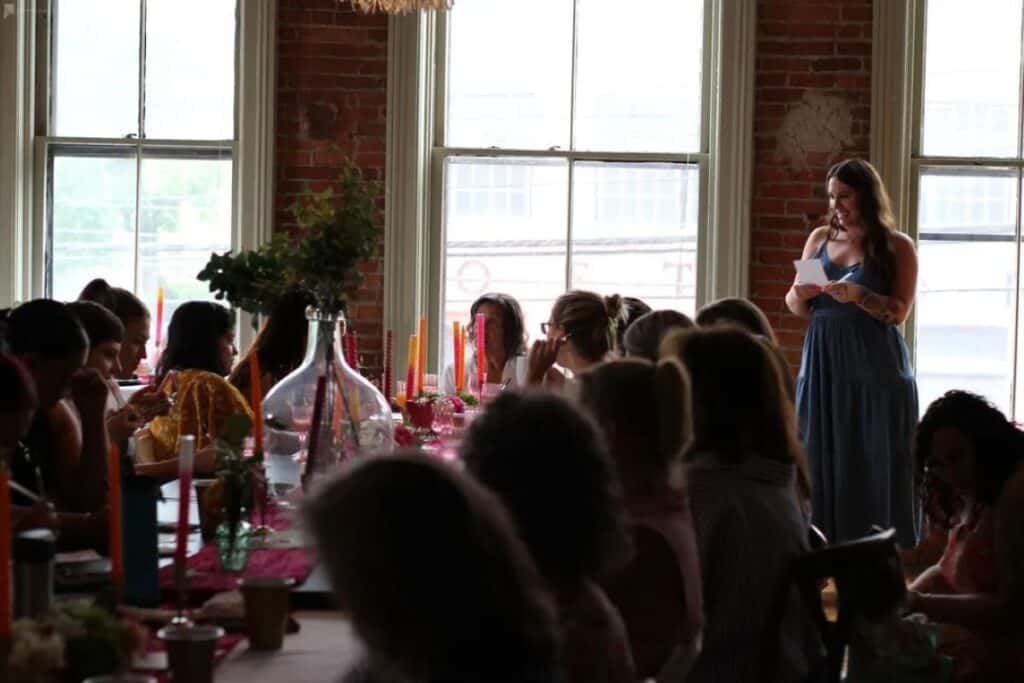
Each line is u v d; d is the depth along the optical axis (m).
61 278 7.56
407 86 7.28
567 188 7.57
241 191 7.34
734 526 3.03
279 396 4.26
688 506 2.95
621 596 2.69
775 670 3.01
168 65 7.51
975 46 7.38
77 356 3.59
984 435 3.54
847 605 2.98
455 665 1.45
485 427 2.04
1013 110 7.41
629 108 7.56
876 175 6.37
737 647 3.02
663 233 7.57
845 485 6.27
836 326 6.29
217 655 2.54
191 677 2.26
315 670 2.48
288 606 2.67
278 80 7.29
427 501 1.47
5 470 2.09
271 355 5.07
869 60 7.22
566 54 7.56
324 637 2.72
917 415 6.37
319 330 4.24
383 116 7.30
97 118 7.52
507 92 7.56
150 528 2.87
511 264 7.58
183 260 7.55
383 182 7.31
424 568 1.45
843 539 6.26
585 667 2.05
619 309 5.13
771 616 3.01
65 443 3.93
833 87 7.24
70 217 7.54
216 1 7.49
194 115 7.53
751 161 7.27
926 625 3.20
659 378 2.77
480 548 1.47
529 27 7.56
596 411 2.75
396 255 7.32
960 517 3.73
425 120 7.39
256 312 4.38
